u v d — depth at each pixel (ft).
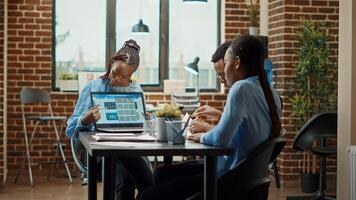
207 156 10.02
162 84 30.68
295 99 24.70
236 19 30.12
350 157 15.58
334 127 20.21
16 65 28.96
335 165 26.09
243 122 10.43
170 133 10.41
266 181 10.75
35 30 29.07
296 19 25.94
